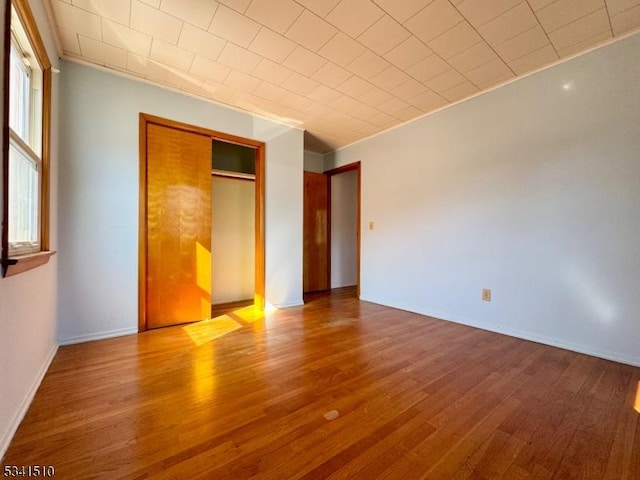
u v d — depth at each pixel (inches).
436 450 47.7
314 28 80.4
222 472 42.7
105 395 63.6
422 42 86.0
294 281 154.4
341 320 125.8
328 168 200.2
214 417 56.1
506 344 97.0
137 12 74.7
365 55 92.2
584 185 89.5
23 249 61.5
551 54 91.0
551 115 96.3
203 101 121.6
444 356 86.7
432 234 133.4
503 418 56.4
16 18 56.4
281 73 102.8
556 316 95.3
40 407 58.4
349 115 137.6
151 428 52.5
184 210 118.5
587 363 81.9
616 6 71.9
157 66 98.9
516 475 42.5
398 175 149.9
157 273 112.5
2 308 45.2
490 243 112.3
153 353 87.7
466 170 120.3
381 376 73.7
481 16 75.7
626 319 82.2
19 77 64.9
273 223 146.2
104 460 44.7
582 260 90.0
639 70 80.3
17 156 59.7
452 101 123.1
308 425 53.9
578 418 56.5
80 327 96.3
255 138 138.4
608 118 85.0
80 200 96.0
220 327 114.7
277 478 41.7
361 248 172.1
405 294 146.0
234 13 75.0
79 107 95.8
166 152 113.8
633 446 48.8
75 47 88.7
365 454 46.7
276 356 86.2
